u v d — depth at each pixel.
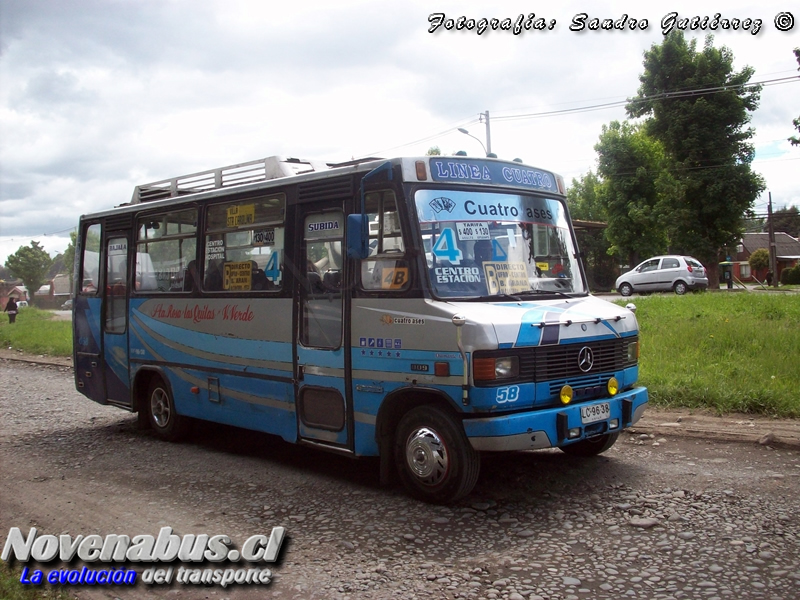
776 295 19.41
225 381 7.62
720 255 34.34
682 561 4.46
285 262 6.88
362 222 5.71
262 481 6.74
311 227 6.64
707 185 32.34
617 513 5.39
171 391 8.47
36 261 78.00
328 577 4.48
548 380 5.56
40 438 9.08
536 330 5.49
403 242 5.74
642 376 9.72
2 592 4.41
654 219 36.44
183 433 8.56
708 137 32.19
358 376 6.09
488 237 6.11
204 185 8.42
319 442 6.55
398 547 4.92
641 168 37.62
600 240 46.19
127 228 9.16
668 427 7.89
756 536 4.80
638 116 34.28
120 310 9.26
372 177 5.94
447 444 5.54
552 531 5.09
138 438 8.95
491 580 4.32
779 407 8.12
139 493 6.50
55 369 17.03
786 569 4.27
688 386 8.98
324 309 6.45
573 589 4.15
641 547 4.72
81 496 6.48
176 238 8.38
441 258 5.77
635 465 6.67
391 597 4.15
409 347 5.65
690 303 18.30
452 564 4.59
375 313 5.93
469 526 5.26
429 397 5.72
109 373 9.51
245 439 8.68
